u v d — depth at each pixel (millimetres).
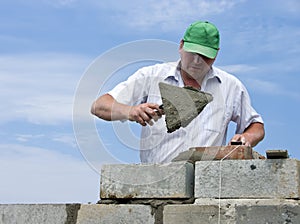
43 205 4480
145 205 4156
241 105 4789
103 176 4340
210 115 4344
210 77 4531
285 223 3742
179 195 4082
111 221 4219
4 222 4613
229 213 3883
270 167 3871
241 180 3928
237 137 4508
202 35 4418
